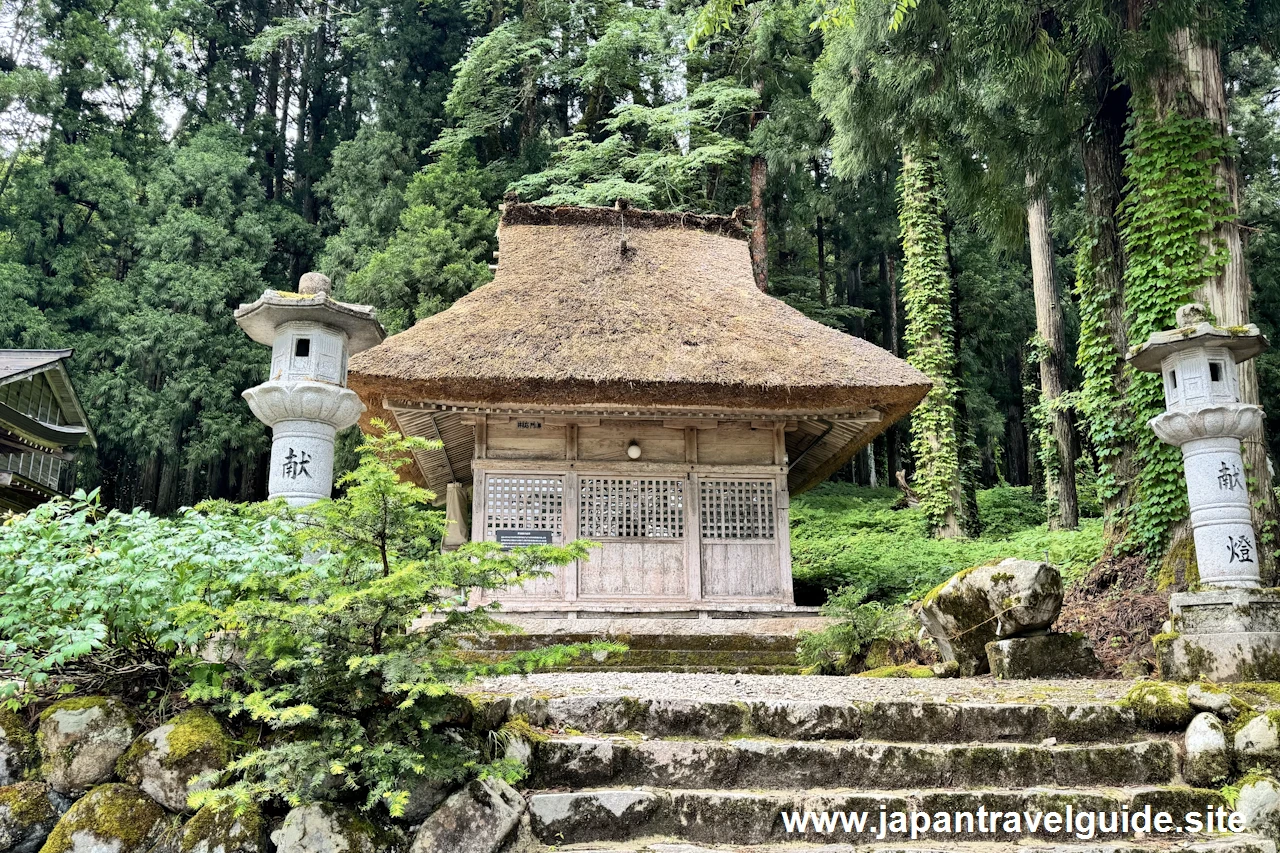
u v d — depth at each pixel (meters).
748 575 11.23
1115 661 8.30
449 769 3.99
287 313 6.12
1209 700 5.21
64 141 30.31
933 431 18.27
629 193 22.38
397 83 30.17
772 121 22.55
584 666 9.03
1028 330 27.83
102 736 4.27
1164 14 9.58
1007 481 32.94
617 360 10.58
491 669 4.26
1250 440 9.46
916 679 6.91
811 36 23.56
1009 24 10.23
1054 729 5.20
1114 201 11.12
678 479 11.41
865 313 28.08
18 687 4.51
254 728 4.39
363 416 12.77
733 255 14.05
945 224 20.78
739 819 4.34
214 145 30.62
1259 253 24.42
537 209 14.14
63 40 30.22
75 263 28.36
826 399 10.61
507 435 11.36
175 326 26.14
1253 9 12.40
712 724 5.05
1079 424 13.38
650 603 10.98
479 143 29.97
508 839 4.05
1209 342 7.40
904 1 9.52
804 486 15.85
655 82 27.16
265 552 4.33
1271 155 24.28
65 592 4.22
